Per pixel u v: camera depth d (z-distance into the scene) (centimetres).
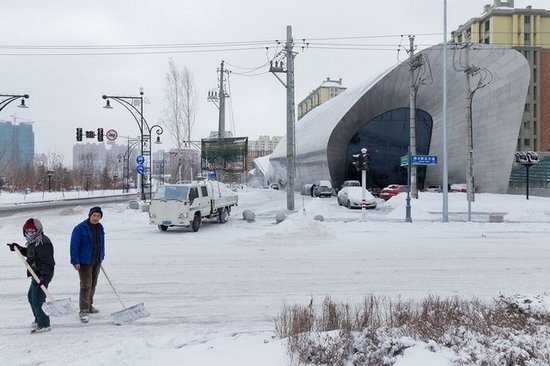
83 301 736
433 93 5144
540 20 8962
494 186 4834
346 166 5488
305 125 7375
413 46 3419
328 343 470
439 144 5347
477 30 9288
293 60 2802
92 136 3875
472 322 553
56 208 3325
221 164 4278
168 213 1866
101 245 755
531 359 425
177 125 4131
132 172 10356
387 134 5409
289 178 2831
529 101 8675
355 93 5488
